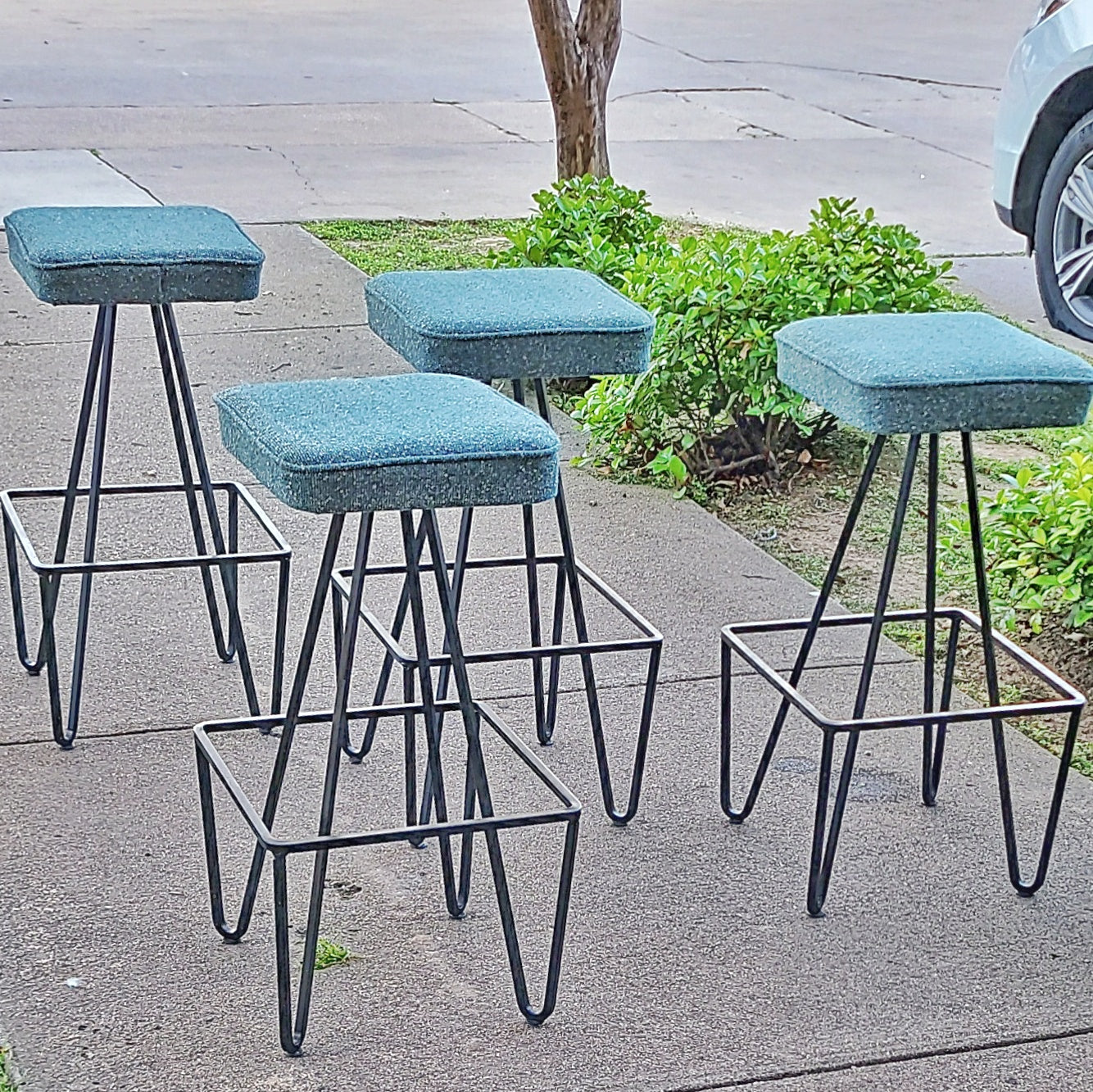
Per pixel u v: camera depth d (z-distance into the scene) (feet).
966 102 44.45
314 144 35.78
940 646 14.14
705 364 17.38
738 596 15.05
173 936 9.84
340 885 10.46
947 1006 9.52
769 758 11.18
